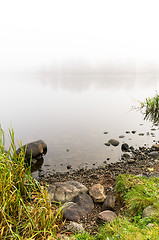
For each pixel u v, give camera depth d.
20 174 4.61
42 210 4.01
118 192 5.23
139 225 3.77
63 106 24.31
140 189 4.85
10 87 60.22
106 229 3.74
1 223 3.57
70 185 5.55
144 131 12.86
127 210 4.48
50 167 8.20
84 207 4.73
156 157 8.55
